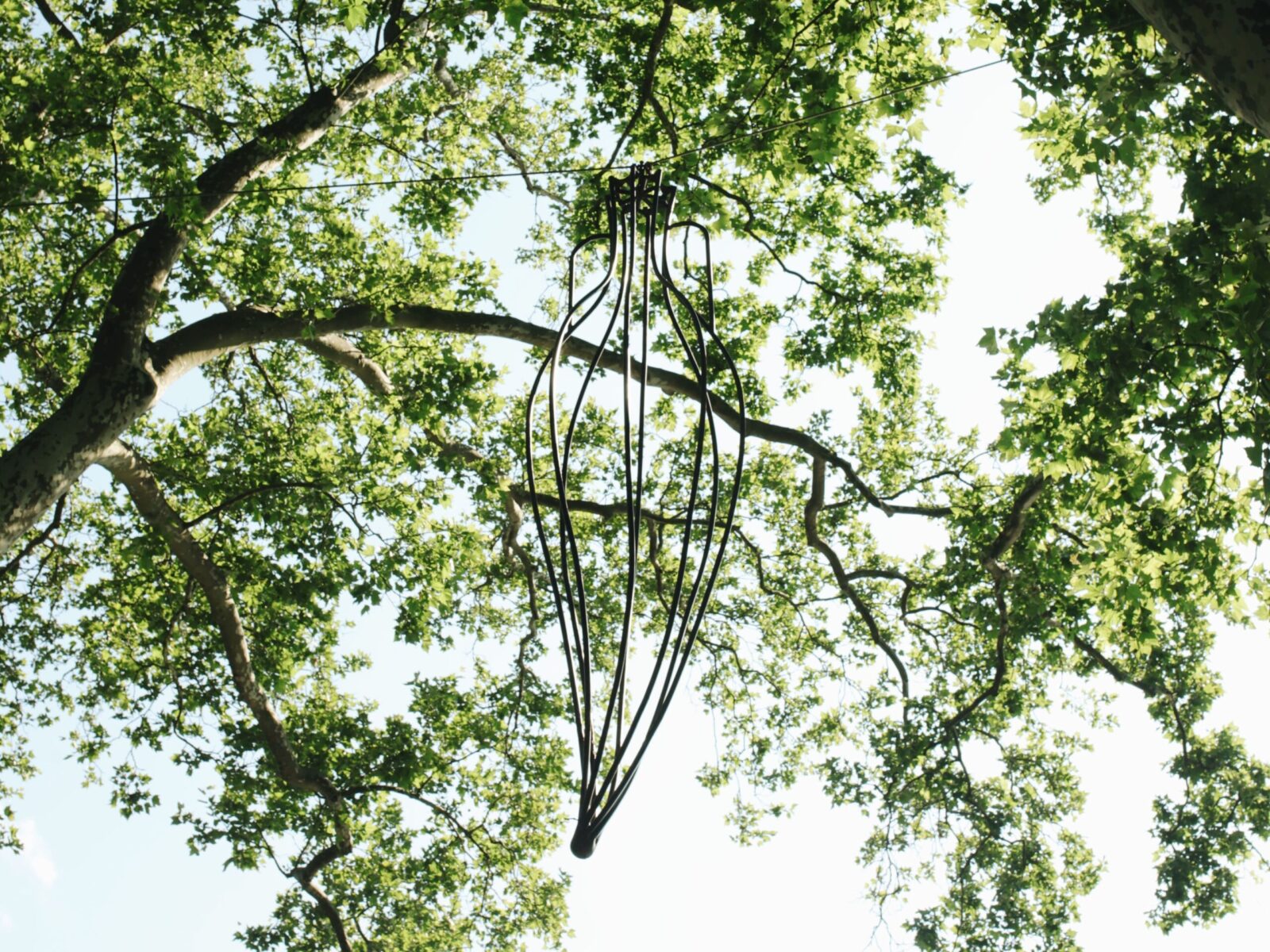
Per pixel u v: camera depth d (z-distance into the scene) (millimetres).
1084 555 8641
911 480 13656
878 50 9688
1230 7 3184
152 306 9570
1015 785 13922
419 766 12789
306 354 14039
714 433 2949
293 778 12328
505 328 11359
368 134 11719
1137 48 7020
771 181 11930
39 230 10742
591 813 2664
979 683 13867
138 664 13406
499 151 14508
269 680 12789
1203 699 12336
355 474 11359
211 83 13289
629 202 3275
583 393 2953
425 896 13469
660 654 2801
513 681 14289
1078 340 7555
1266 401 6855
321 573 11461
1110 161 7355
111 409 9047
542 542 2807
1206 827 11766
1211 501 8141
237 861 13000
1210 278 6816
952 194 11094
